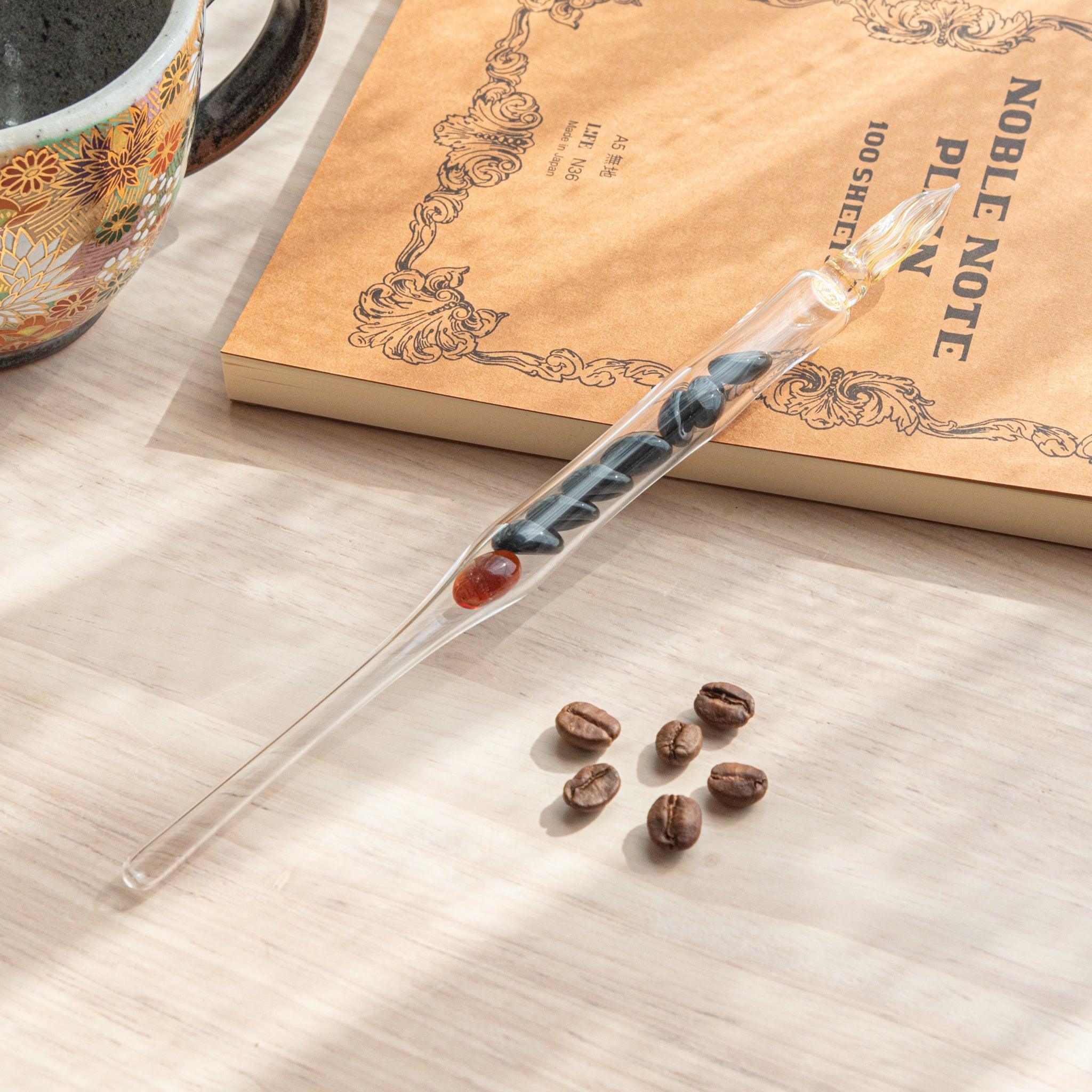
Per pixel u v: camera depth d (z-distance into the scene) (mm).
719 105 640
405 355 598
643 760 565
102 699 569
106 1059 536
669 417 581
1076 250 612
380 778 562
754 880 554
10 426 600
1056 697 572
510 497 596
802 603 583
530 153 631
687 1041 540
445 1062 537
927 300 606
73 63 596
